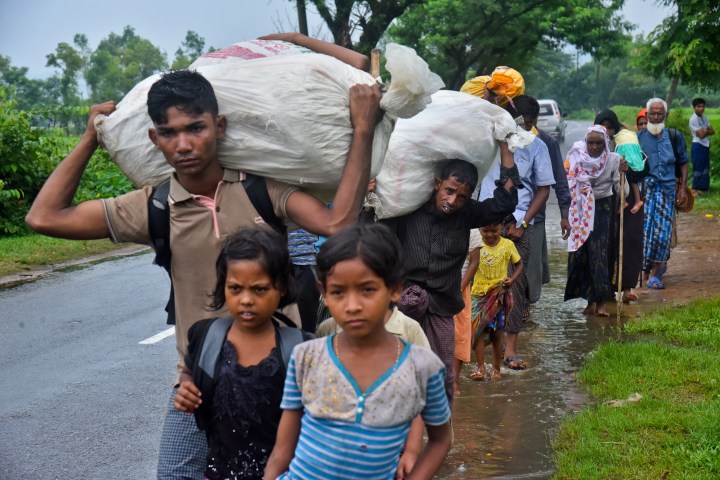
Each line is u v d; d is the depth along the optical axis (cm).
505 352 688
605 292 822
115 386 664
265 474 272
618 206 878
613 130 902
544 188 715
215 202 316
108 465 511
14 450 535
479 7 3091
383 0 2502
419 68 314
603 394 589
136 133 327
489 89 607
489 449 502
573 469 456
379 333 266
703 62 1809
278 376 292
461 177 442
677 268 1077
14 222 1542
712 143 2150
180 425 322
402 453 302
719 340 694
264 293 287
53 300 1001
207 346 297
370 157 323
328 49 370
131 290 1057
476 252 574
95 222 323
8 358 750
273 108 314
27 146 1573
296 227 364
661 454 463
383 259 256
